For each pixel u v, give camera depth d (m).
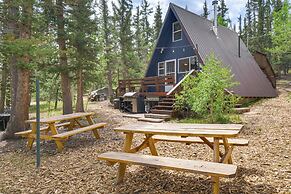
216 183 3.24
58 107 27.34
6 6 8.94
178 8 17.97
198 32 17.58
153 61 20.36
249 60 21.22
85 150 6.88
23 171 5.53
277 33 26.95
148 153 5.91
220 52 17.83
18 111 10.04
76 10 15.16
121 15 29.77
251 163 4.75
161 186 4.00
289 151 5.42
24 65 9.41
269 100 17.94
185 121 10.55
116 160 3.95
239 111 11.83
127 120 12.70
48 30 13.97
